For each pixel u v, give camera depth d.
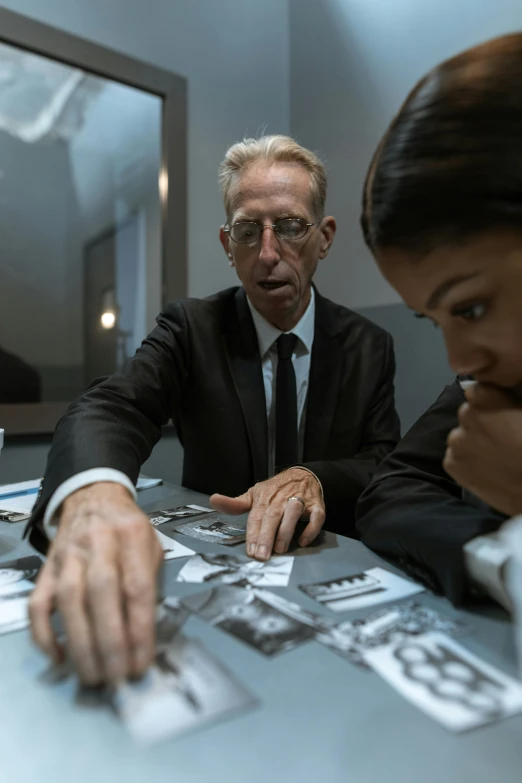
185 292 1.91
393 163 0.35
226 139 2.01
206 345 1.15
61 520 0.53
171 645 0.39
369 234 0.39
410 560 0.54
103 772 0.27
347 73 1.91
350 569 0.55
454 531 0.50
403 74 1.73
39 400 1.69
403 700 0.32
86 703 0.32
